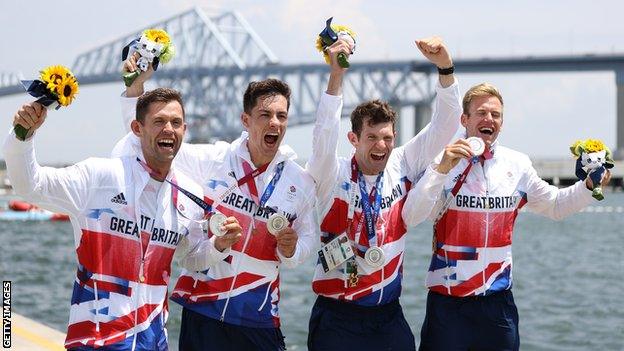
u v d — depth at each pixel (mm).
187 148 20625
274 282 20234
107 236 18203
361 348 21109
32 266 98062
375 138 20844
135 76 20359
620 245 142625
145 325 18344
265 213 19953
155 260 18547
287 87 19828
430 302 22375
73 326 18141
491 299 21922
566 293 74125
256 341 19953
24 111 16797
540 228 198375
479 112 21906
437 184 20734
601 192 22141
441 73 21391
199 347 19938
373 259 20844
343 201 21328
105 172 18312
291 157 20531
